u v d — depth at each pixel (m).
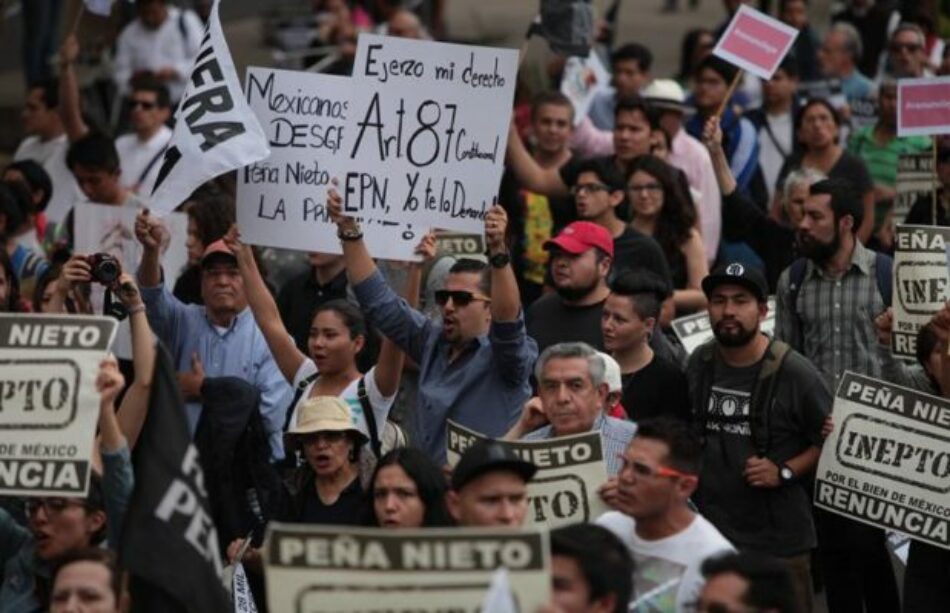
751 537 24.56
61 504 20.98
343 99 26.33
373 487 20.98
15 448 20.42
